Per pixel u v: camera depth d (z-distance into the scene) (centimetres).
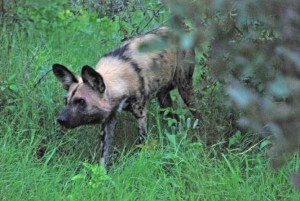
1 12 1201
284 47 325
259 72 343
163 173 795
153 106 1005
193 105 981
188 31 366
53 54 1148
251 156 838
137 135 958
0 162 811
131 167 815
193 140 905
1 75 992
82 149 920
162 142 858
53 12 1350
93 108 869
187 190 783
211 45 364
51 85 996
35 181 777
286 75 326
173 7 349
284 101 339
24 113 928
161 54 938
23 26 1223
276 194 759
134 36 993
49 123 940
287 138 326
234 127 898
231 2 341
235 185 760
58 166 834
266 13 333
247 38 354
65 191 775
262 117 334
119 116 970
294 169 761
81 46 1230
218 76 369
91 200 747
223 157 838
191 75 997
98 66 932
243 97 336
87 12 1295
